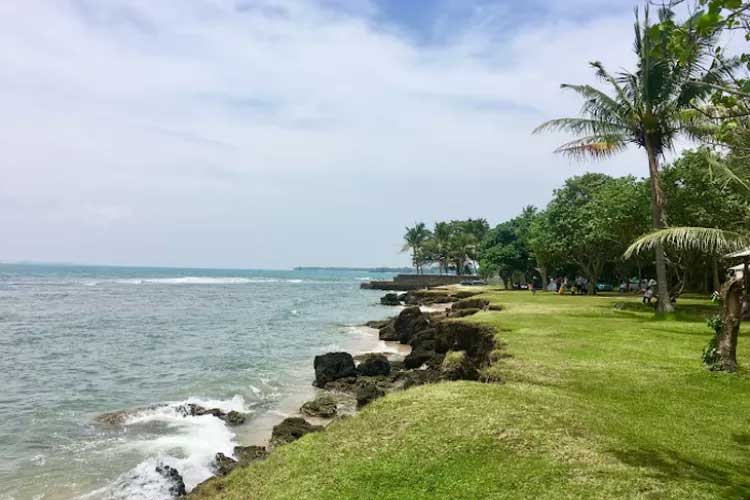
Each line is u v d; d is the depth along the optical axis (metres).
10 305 53.06
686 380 11.14
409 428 7.99
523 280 69.69
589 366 12.33
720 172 20.50
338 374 19.77
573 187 51.12
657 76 21.06
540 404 8.90
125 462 11.57
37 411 15.73
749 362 12.81
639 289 45.09
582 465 6.51
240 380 20.31
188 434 13.59
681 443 7.55
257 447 11.99
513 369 12.09
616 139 23.64
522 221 65.56
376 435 7.99
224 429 14.09
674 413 9.04
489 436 7.41
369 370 20.44
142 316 44.28
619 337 16.66
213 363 23.78
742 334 17.39
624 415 8.86
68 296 67.62
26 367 22.56
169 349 27.52
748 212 24.92
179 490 9.98
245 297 74.56
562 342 15.51
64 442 12.92
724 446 7.51
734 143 8.68
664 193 26.34
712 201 25.52
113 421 14.59
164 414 15.23
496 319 20.95
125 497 9.75
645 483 6.02
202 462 11.45
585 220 37.94
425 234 110.44
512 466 6.57
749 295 15.38
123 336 32.12
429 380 14.81
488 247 69.19
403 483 6.42
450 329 20.77
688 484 6.05
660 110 22.05
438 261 111.19
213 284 118.06
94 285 98.75
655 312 22.95
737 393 10.26
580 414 8.46
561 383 10.91
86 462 11.58
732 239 17.34
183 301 63.44
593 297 37.94
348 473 6.80
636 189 27.94
